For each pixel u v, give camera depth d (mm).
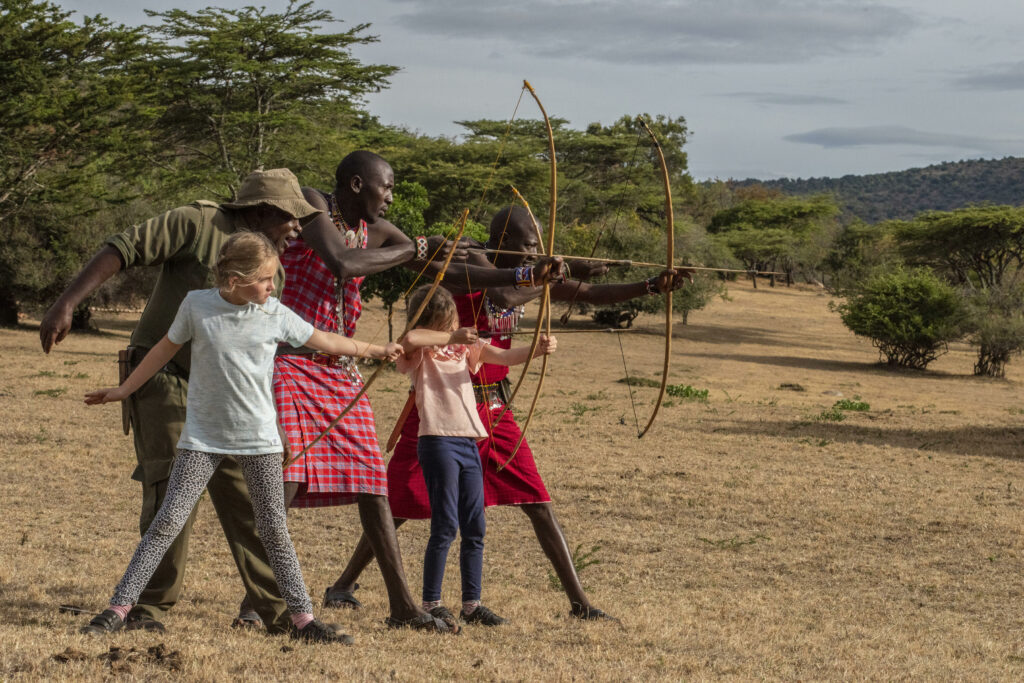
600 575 6621
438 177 46312
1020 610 6223
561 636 4465
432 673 3520
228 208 3787
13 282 27672
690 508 9211
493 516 8305
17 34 22641
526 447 4891
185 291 3727
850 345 47312
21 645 3236
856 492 10227
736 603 5938
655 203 58000
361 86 35844
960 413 21234
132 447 10594
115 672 3082
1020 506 9727
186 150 36812
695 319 55812
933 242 47594
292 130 36500
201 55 33500
